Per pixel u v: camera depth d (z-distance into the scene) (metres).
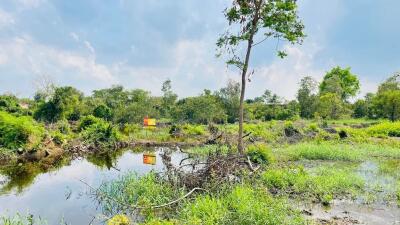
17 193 13.58
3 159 20.83
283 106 65.38
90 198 12.59
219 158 12.53
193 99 54.22
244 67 19.20
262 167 15.70
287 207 10.23
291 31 19.91
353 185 13.27
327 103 58.50
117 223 8.88
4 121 22.14
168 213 10.04
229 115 57.81
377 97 55.72
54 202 12.20
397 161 20.08
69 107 41.47
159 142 32.62
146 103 52.91
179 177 11.87
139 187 12.05
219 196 10.55
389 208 10.78
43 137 24.55
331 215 10.09
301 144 26.12
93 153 26.33
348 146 25.33
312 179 13.48
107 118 49.28
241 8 19.16
